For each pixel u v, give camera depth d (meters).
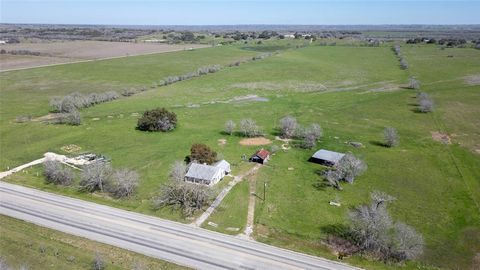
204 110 134.50
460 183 81.38
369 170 87.00
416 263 56.97
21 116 124.31
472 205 72.81
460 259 58.03
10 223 63.78
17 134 108.25
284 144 102.50
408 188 79.06
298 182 80.94
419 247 57.38
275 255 57.25
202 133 109.94
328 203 72.69
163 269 53.44
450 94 153.75
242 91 163.12
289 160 92.12
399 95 154.12
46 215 66.62
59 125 115.81
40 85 170.88
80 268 53.00
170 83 179.00
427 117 126.19
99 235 61.03
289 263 55.53
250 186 78.62
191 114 129.25
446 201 74.31
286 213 68.94
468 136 108.62
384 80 183.25
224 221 65.94
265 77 190.12
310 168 88.00
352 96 154.25
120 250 57.38
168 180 79.94
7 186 77.44
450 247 60.75
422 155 95.56
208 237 61.22
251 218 67.06
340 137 108.12
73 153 95.00
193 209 69.06
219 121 121.94
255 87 170.25
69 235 60.78
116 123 117.94
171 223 65.00
